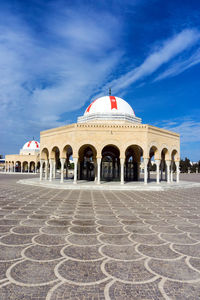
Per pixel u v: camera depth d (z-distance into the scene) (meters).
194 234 5.22
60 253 3.96
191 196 12.64
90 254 3.94
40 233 5.07
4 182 20.80
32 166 52.97
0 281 2.98
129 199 10.73
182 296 2.71
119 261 3.67
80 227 5.61
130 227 5.71
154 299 2.63
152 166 68.56
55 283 2.95
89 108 20.98
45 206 8.42
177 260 3.75
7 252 3.96
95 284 2.95
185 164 70.50
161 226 5.88
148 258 3.81
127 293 2.75
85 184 16.19
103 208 8.21
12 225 5.71
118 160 22.14
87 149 21.61
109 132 16.70
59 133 18.34
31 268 3.36
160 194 13.23
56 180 20.61
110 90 22.42
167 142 19.25
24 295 2.67
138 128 16.77
